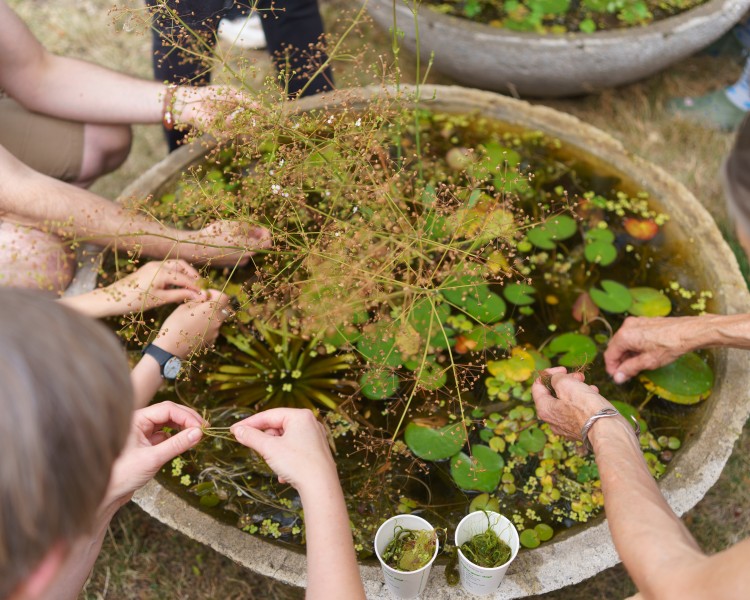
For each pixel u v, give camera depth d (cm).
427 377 162
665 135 290
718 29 261
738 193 90
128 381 68
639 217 199
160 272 164
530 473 156
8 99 211
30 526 59
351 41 321
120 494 120
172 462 156
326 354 175
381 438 160
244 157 181
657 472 153
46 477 59
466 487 153
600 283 188
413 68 312
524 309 183
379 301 167
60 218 170
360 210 179
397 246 163
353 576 105
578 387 137
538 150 212
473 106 218
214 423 163
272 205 183
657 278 187
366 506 150
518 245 192
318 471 113
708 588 87
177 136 229
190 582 184
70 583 118
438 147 209
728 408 159
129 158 292
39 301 64
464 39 254
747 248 95
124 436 67
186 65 207
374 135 167
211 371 172
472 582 130
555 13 285
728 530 191
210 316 159
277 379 172
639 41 250
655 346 162
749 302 177
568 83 269
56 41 337
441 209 163
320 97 198
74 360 61
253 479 155
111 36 339
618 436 123
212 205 158
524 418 164
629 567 100
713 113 296
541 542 144
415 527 133
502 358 174
